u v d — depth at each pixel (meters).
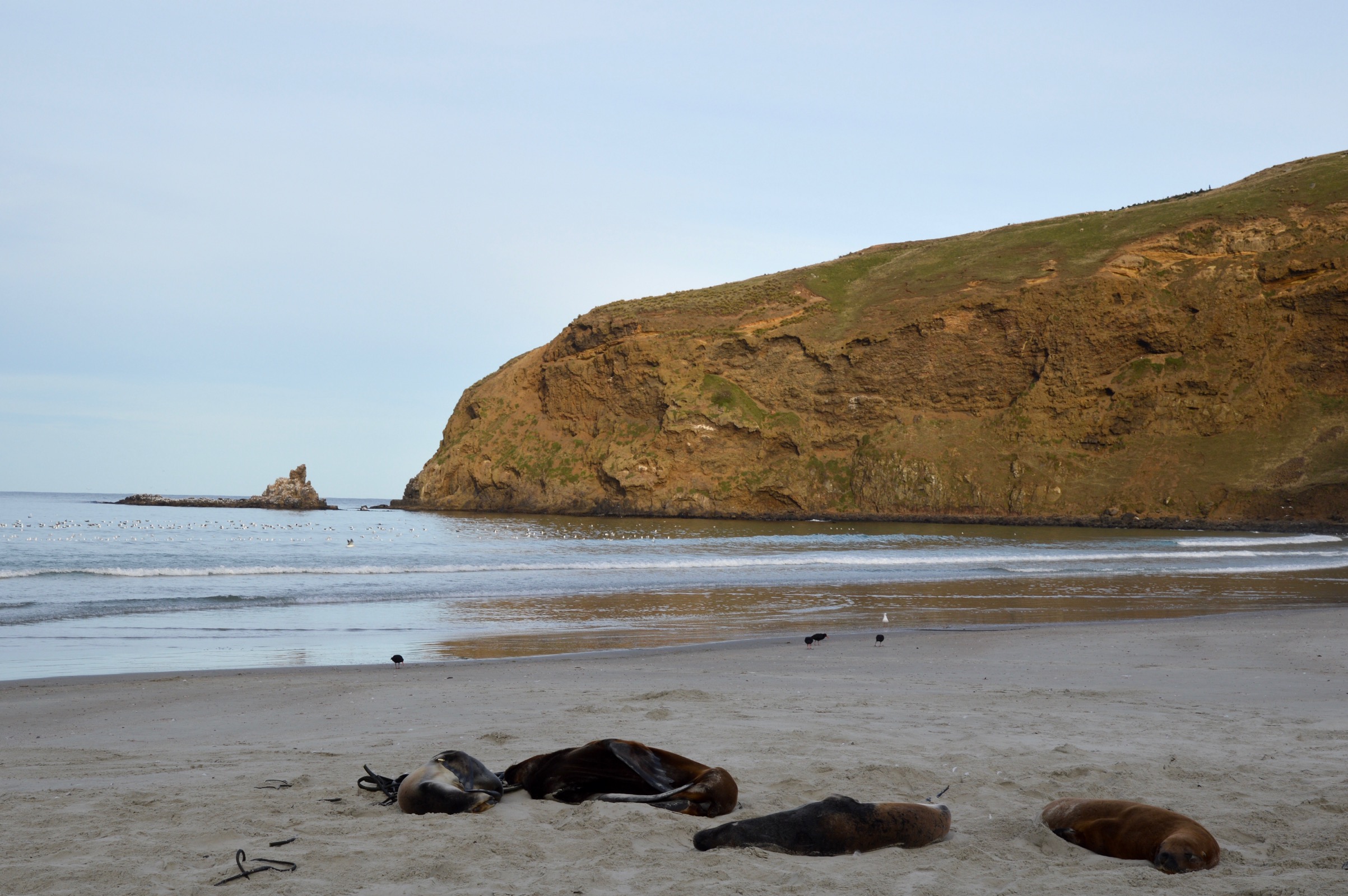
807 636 15.73
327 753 6.87
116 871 4.00
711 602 22.03
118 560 33.72
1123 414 78.12
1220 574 30.45
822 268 102.12
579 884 3.88
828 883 3.93
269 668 12.35
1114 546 46.06
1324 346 76.81
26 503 135.88
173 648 14.50
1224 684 10.72
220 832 4.61
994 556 37.88
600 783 5.34
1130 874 4.11
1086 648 14.24
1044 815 4.92
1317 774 5.99
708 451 85.44
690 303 95.31
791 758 6.39
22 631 16.00
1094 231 91.94
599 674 11.72
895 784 5.66
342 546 43.78
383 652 14.41
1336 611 19.77
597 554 39.34
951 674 11.74
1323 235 79.94
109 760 6.69
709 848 4.38
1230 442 75.25
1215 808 5.17
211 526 65.00
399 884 3.90
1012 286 86.00
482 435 97.19
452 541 49.34
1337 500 67.44
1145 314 80.12
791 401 86.94
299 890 3.79
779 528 67.00
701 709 8.62
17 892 3.75
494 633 16.73
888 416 84.69
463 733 7.61
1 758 6.82
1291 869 4.23
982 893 3.85
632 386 89.88
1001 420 81.44
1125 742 7.13
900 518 78.81
